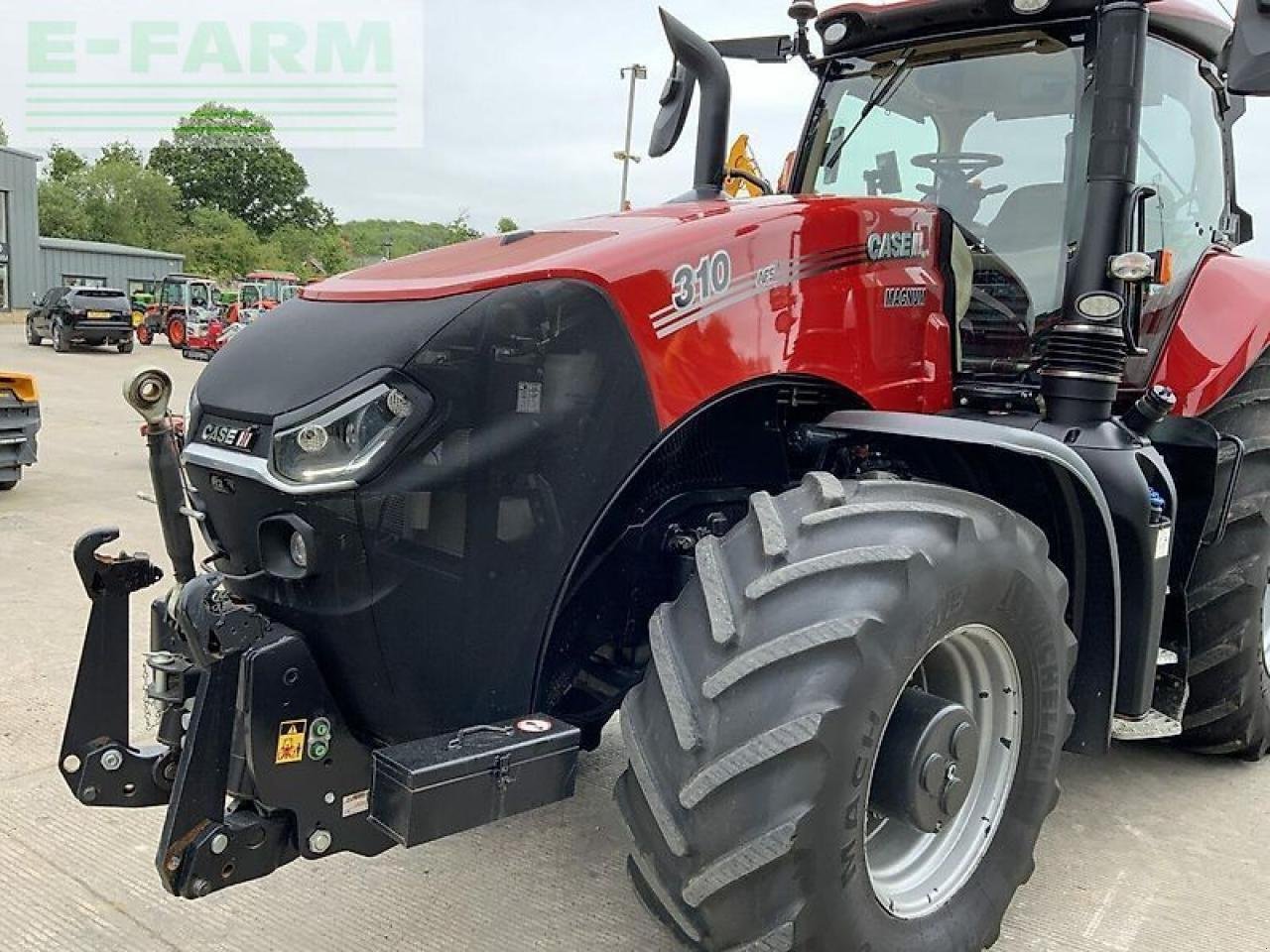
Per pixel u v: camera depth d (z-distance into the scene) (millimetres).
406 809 1856
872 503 2039
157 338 30234
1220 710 3295
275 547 2045
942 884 2242
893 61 3402
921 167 3330
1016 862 2348
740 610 1910
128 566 2248
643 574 2424
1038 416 2781
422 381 1990
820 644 1844
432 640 2074
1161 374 3201
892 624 1890
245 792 1980
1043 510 2568
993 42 3188
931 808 2096
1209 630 3232
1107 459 2576
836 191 3535
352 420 1978
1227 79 2172
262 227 80750
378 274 2344
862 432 2496
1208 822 3127
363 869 2770
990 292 3115
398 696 2092
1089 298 2656
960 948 2195
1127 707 2607
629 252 2182
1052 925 2570
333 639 2041
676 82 3039
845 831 1869
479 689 2143
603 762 3371
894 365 2668
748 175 3402
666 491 2463
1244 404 3346
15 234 36344
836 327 2506
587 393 2129
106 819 2973
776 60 3561
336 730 2045
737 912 1847
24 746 3393
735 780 1805
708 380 2271
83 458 8984
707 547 2059
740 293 2322
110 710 2254
